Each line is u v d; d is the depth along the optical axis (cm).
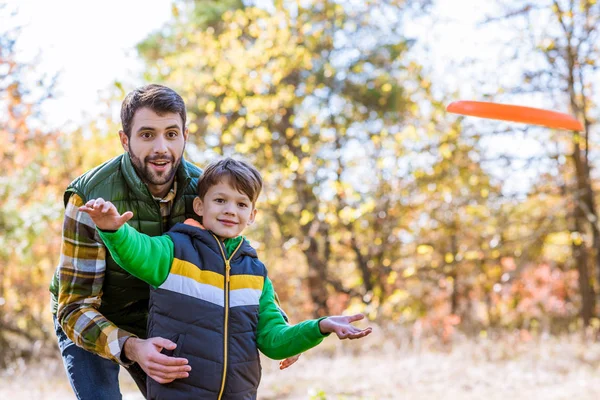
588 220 1256
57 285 295
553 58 1163
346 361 884
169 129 268
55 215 1010
